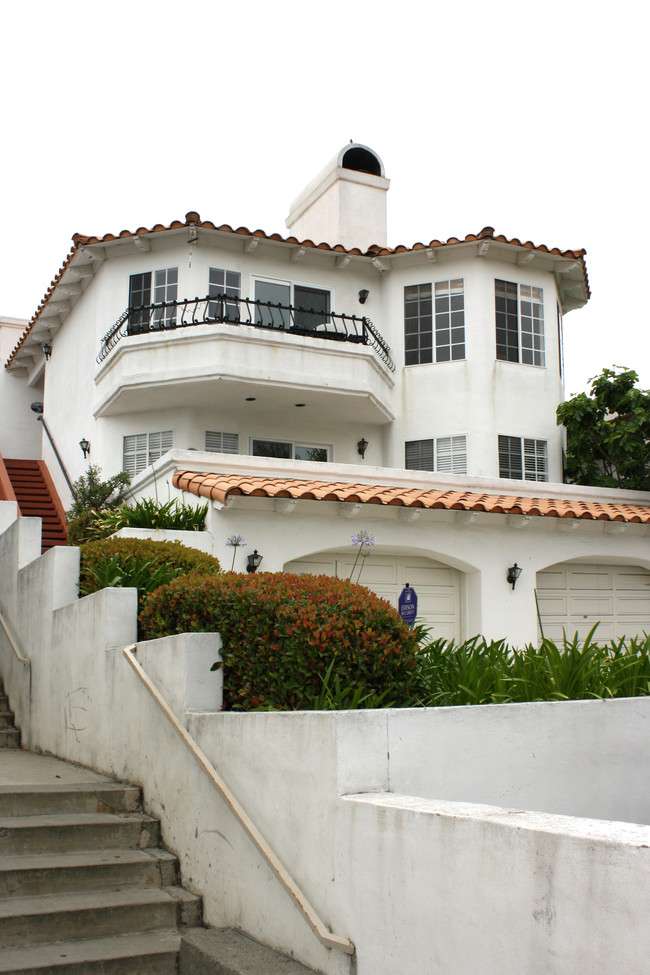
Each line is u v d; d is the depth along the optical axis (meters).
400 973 4.32
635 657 7.79
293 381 16.94
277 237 18.20
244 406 18.05
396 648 6.39
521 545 13.55
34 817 6.81
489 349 18.86
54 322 22.28
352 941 4.65
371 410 18.34
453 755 5.40
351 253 18.97
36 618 10.47
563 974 3.53
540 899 3.67
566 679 6.98
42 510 20.58
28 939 5.59
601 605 14.41
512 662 7.64
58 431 21.98
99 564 9.76
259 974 4.87
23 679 10.66
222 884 5.89
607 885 3.41
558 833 3.63
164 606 7.59
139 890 6.25
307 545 12.21
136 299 18.36
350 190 20.66
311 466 13.94
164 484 13.77
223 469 13.50
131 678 7.57
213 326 16.66
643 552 14.44
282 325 18.67
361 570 12.89
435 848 4.20
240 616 6.52
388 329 19.52
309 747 5.15
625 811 6.29
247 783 5.72
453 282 19.19
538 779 5.79
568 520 13.66
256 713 5.69
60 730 9.27
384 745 5.10
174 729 6.68
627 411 18.33
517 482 15.42
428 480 14.78
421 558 13.32
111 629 8.14
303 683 6.13
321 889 4.94
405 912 4.33
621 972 3.32
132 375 16.94
